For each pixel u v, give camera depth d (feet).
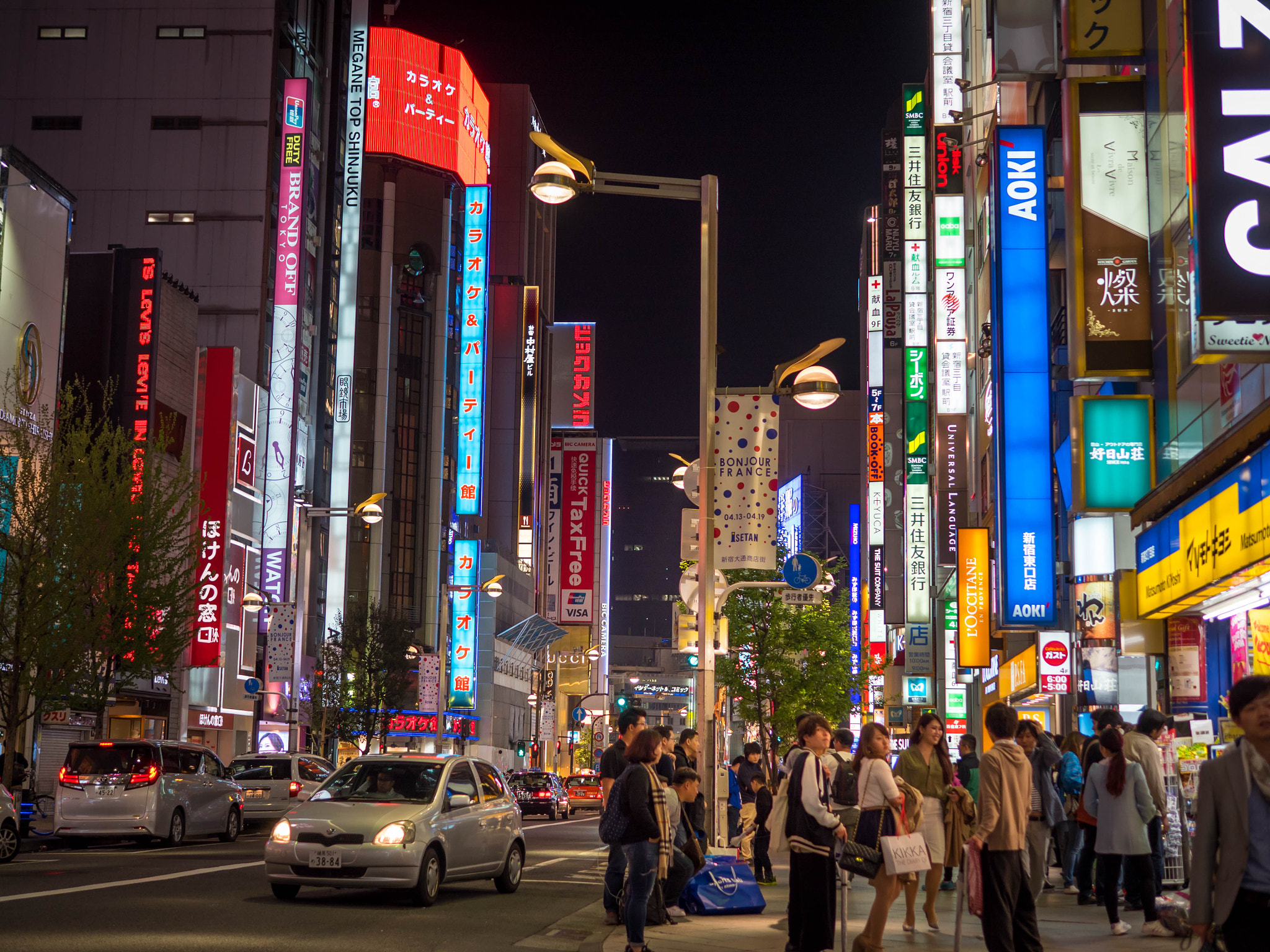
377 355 288.10
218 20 220.84
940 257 136.46
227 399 174.60
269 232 216.13
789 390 58.95
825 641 131.23
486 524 354.33
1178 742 51.31
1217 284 43.80
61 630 91.50
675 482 68.23
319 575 236.63
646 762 35.96
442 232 303.68
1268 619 55.11
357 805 48.67
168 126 218.18
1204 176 44.21
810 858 33.04
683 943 38.27
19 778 87.61
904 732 205.46
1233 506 48.67
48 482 94.17
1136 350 64.54
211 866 61.26
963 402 134.82
